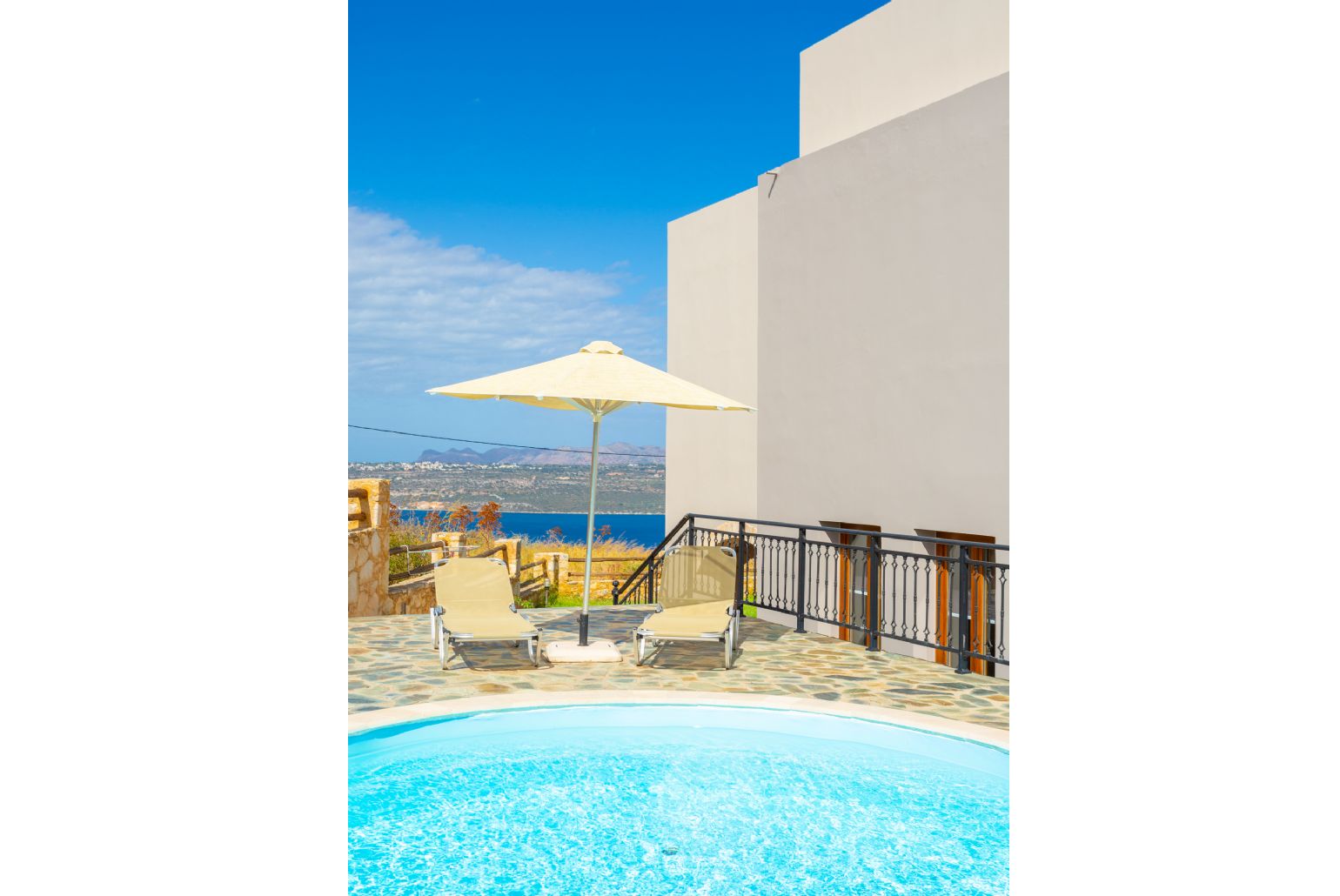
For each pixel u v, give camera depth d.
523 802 5.57
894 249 10.97
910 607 10.70
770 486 13.23
